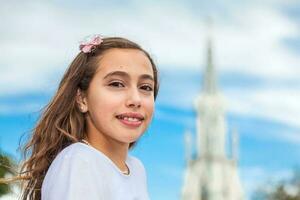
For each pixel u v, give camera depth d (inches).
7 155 163.9
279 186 1552.7
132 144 153.2
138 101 124.6
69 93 131.6
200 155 5654.5
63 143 135.3
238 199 5556.1
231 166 5669.3
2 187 181.3
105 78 126.0
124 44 129.4
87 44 130.0
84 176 116.9
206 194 5521.7
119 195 120.9
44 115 136.5
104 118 125.0
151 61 135.3
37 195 137.0
